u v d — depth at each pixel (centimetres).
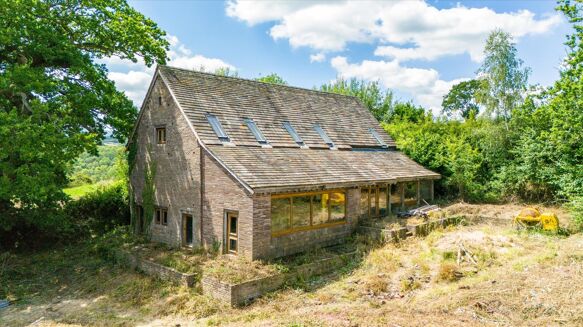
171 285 1495
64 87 2052
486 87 3091
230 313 1267
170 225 1978
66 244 2338
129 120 2420
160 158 2050
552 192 2681
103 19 2305
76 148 1820
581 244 1592
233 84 2269
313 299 1318
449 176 2912
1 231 2197
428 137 3125
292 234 1738
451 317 1044
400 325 1005
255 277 1391
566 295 1098
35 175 1709
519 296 1125
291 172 1800
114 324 1257
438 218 2200
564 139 2244
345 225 2006
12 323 1306
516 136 2927
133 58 2484
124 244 2031
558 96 2111
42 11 2009
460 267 1477
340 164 2152
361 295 1320
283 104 2423
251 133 2014
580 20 2003
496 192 2919
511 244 1720
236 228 1644
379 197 2314
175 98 1916
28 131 1584
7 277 1739
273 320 1127
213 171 1734
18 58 2011
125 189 2802
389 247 1808
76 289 1617
